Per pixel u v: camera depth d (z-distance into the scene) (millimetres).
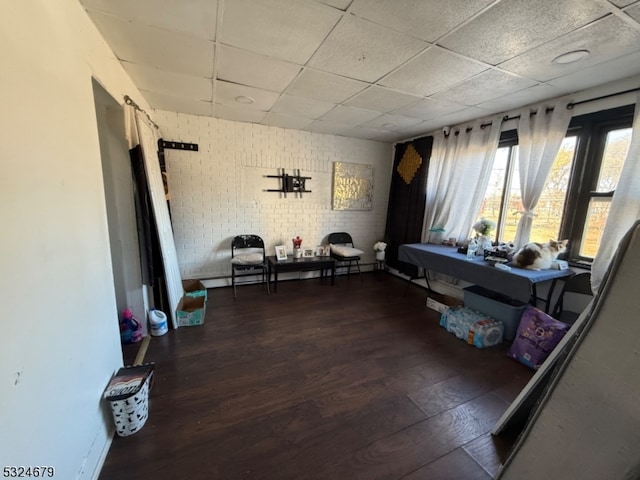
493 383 1953
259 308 3180
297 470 1290
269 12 1465
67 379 1073
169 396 1748
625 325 865
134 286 2418
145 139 2418
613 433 834
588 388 921
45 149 1004
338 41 1727
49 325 974
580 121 2406
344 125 3672
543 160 2564
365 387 1884
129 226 2363
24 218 872
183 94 2670
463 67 2004
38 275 927
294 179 4000
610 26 1475
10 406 778
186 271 3623
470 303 2902
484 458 1380
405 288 4012
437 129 3775
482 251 2879
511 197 3043
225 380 1919
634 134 1951
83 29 1399
